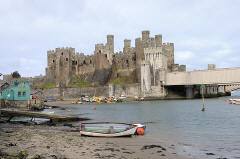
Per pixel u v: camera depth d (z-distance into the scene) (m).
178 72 129.75
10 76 144.25
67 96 144.38
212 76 120.69
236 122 43.59
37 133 32.72
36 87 148.25
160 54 135.25
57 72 159.50
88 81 164.38
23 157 19.00
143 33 146.12
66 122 46.84
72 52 173.50
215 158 21.44
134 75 150.62
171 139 29.55
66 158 19.84
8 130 35.84
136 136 31.58
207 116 53.28
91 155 21.02
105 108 82.81
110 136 30.70
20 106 75.88
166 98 131.25
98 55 156.12
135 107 84.00
